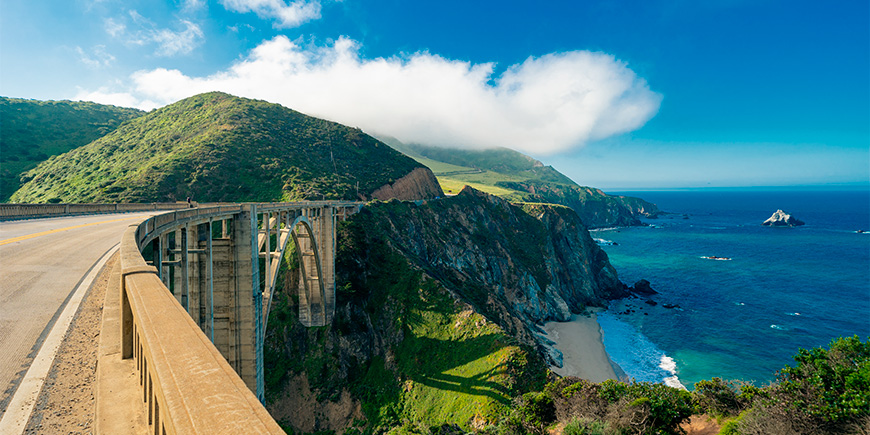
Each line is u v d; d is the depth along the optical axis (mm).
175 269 21703
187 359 2717
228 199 70750
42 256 13109
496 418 39250
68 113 139500
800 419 13883
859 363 14320
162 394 2242
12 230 18844
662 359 63656
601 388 24203
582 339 72562
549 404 26094
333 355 50969
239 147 85375
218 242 28797
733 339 69750
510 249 99875
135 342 4707
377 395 47656
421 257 72688
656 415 19141
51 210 26734
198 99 122812
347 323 53531
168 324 3551
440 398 44625
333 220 54781
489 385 43406
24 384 5234
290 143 99812
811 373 15422
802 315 79625
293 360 50219
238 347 29172
